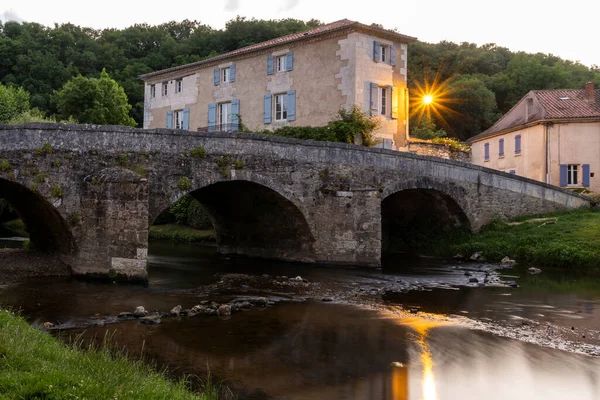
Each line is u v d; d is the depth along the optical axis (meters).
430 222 27.89
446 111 59.72
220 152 18.45
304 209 20.53
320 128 26.03
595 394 7.96
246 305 13.55
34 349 6.62
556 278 19.23
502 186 27.17
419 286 17.52
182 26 76.38
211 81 33.28
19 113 34.91
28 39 59.94
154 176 16.97
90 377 5.84
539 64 64.75
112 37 67.31
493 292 16.53
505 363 9.34
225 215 25.23
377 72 27.67
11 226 37.47
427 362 9.27
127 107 43.09
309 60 28.38
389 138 28.45
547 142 33.84
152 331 10.71
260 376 8.23
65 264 16.89
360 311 13.41
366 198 20.80
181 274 18.86
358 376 8.42
